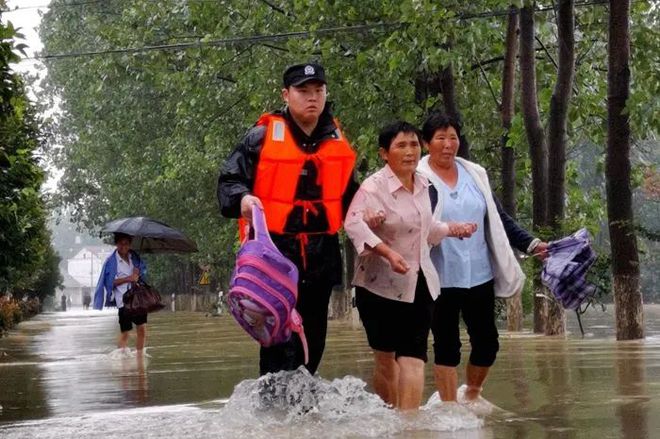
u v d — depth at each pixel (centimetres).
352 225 1044
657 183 6800
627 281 2461
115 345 3189
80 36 6109
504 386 1310
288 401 1029
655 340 2378
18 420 1170
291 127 1044
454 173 1134
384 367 1099
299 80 1032
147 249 2675
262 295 971
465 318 1139
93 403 1342
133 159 6231
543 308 2973
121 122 5831
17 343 3625
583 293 1148
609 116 2478
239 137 4497
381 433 937
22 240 2255
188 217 6562
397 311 1058
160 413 1140
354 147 3391
